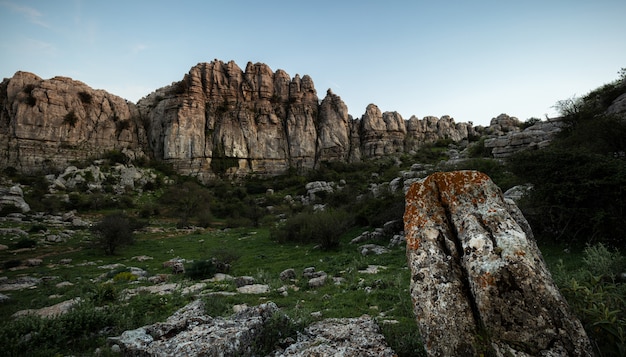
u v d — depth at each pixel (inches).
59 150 3225.9
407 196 198.2
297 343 208.4
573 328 129.7
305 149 4005.9
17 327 259.8
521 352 127.3
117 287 507.8
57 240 1273.4
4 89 3408.0
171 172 3420.3
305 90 4419.3
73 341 259.0
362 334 213.5
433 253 163.5
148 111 4163.4
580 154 586.6
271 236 1264.8
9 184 2460.6
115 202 2410.2
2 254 1034.7
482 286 141.0
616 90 1369.3
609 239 479.5
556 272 259.9
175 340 191.2
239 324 214.4
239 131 3863.2
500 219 162.6
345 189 2593.5
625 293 195.3
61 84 3548.2
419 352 182.7
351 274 534.6
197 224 2007.9
